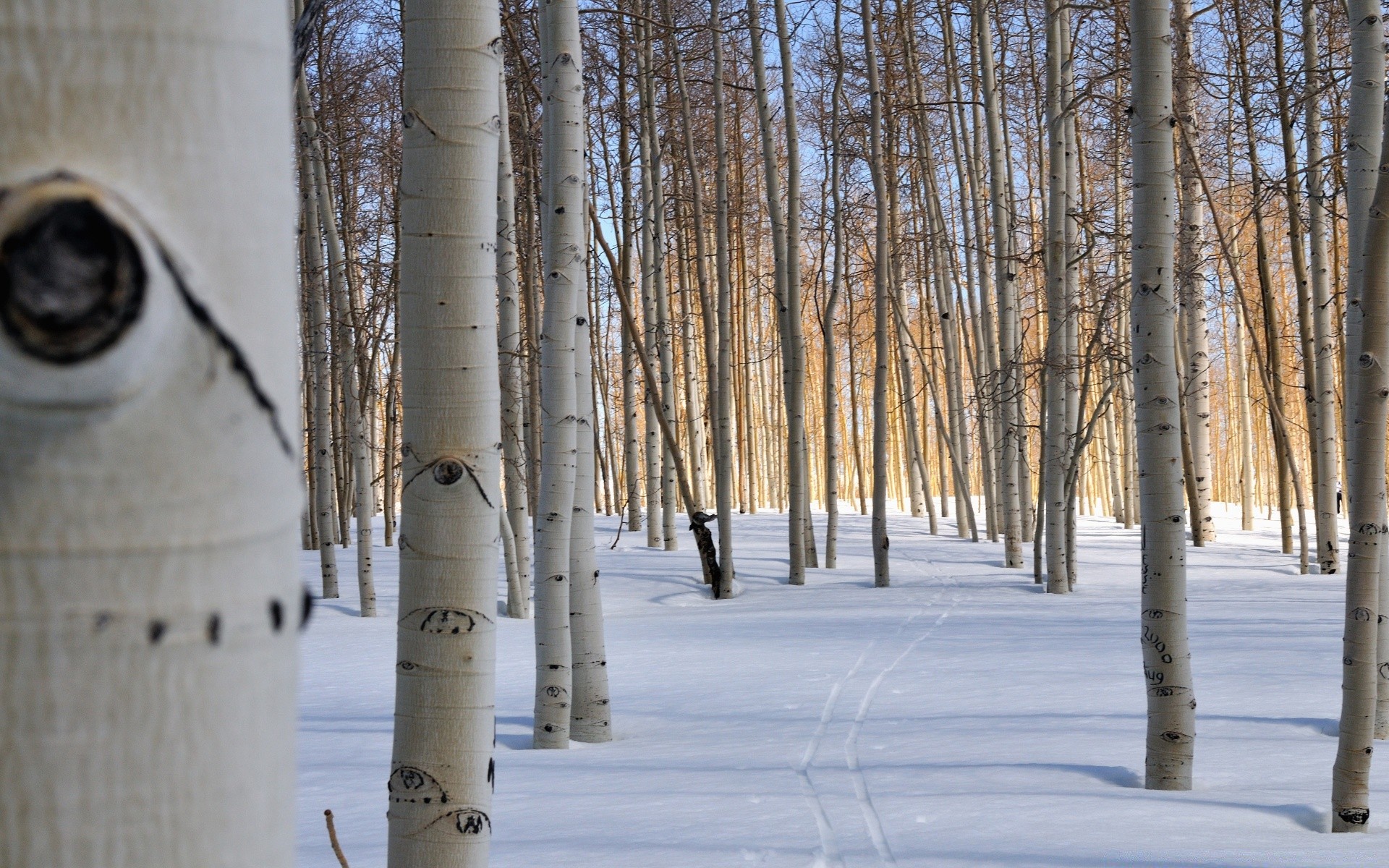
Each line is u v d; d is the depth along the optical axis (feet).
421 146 8.60
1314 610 44.98
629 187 68.39
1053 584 54.60
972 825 17.26
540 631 25.90
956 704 28.45
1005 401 59.00
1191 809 17.93
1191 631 39.65
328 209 54.65
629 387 91.09
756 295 120.88
